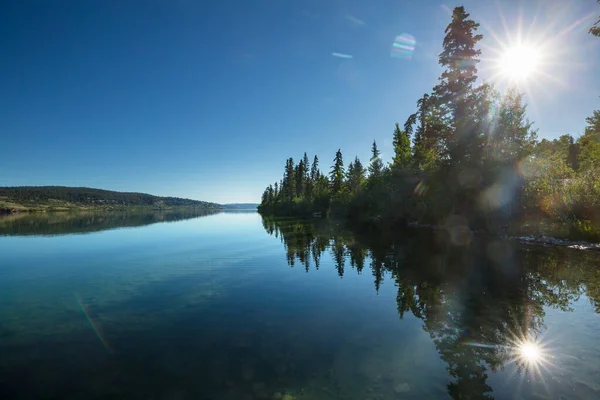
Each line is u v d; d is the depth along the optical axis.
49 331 6.57
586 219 17.56
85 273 12.69
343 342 5.78
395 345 5.64
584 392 4.13
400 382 4.41
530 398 4.01
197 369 4.86
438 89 28.67
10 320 7.28
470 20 26.95
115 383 4.52
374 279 10.66
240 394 4.18
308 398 4.06
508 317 6.97
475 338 5.89
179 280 11.17
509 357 5.16
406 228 27.88
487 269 11.54
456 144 24.89
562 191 18.92
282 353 5.37
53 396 4.25
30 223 50.25
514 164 21.05
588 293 8.55
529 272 10.96
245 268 13.02
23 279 11.78
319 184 75.94
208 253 17.36
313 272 11.98
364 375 4.61
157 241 24.12
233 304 8.25
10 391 4.37
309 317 7.16
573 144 36.91
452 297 8.46
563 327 6.36
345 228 30.77
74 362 5.19
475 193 22.64
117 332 6.46
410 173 31.88
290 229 31.91
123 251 18.94
